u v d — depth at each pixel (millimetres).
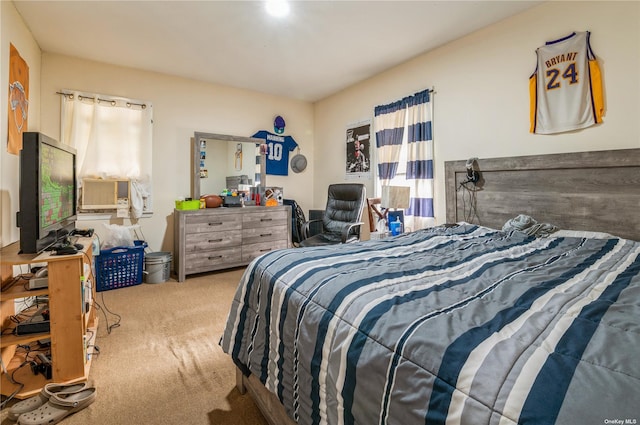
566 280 1154
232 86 4250
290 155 4828
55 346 1564
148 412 1424
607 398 511
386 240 2062
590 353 634
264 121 4555
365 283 1100
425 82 3299
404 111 3506
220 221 3682
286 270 1356
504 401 554
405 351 742
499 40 2691
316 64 3547
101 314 2516
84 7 2422
